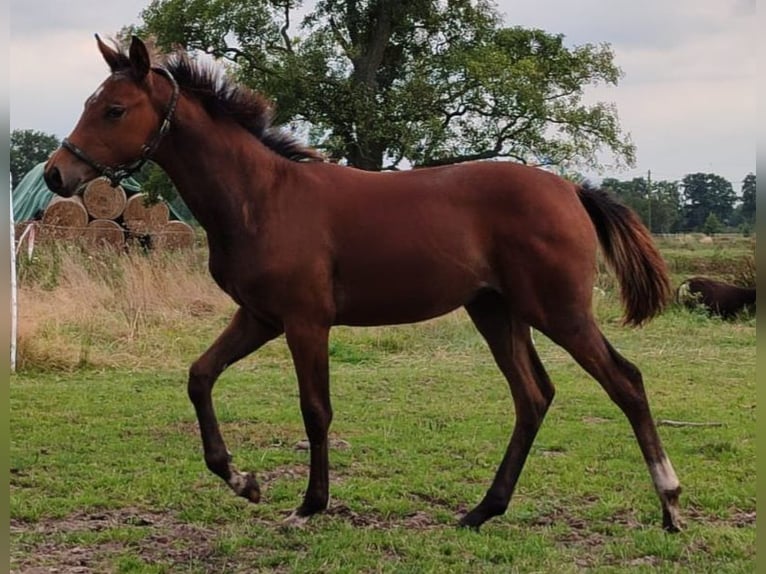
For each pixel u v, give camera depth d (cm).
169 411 704
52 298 1063
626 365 432
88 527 439
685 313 1316
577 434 636
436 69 1948
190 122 429
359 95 1898
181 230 1919
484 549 402
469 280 441
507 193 435
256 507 469
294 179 438
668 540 410
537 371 469
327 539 416
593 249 439
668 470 429
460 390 814
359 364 967
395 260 432
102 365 911
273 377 876
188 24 1888
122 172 429
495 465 555
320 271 427
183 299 1189
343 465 550
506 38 2061
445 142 1934
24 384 814
